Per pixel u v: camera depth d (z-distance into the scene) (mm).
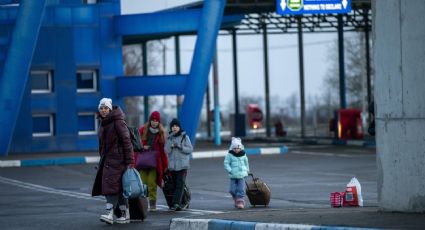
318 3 63688
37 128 75250
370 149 74188
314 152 70938
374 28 23672
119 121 27438
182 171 32094
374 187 40031
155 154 31969
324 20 97750
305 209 27062
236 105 110250
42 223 28641
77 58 75562
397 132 23125
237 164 32781
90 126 76625
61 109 75250
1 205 35312
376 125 23656
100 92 76188
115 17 76250
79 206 34438
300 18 98562
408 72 22984
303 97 99875
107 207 27719
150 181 32062
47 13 74812
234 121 109500
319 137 101250
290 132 136875
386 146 23406
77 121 75625
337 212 24688
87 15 75812
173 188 32125
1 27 72312
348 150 73062
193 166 57875
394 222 20969
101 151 27719
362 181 43594
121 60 76938
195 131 71438
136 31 75125
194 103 71188
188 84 71562
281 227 21594
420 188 22812
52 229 26891
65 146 75375
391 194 23344
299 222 22125
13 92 67875
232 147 32938
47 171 56031
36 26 67875
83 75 76750
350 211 24906
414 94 22859
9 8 72562
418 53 22844
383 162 23500
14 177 51688
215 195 38469
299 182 43844
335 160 60438
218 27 71375
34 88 75000
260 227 22250
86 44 75875
